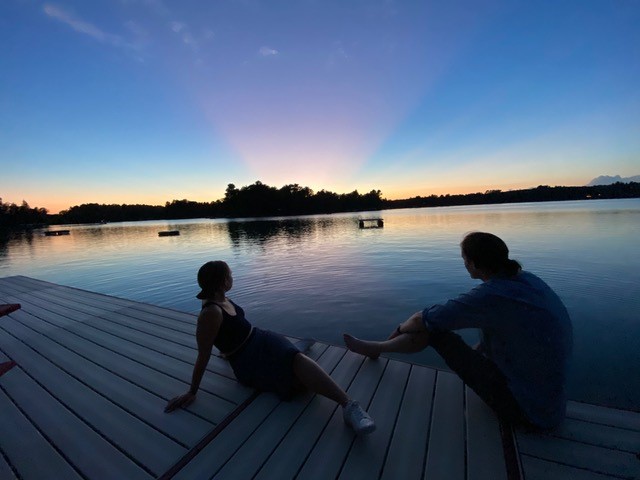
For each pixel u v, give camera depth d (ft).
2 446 6.32
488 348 6.11
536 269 30.07
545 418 5.59
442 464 5.34
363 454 5.65
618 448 5.43
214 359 9.78
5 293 20.77
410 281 29.30
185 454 5.86
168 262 49.88
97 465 5.74
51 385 8.68
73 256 62.59
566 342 5.32
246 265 41.96
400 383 7.93
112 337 12.11
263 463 5.54
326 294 26.25
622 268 29.14
